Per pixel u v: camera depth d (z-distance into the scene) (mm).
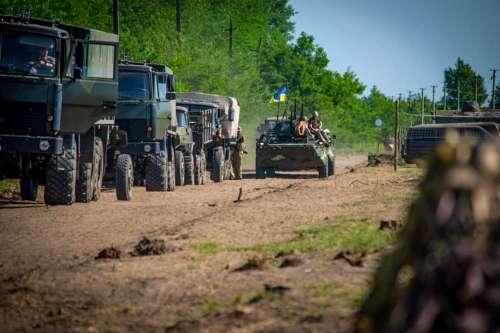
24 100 49781
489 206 7164
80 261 28125
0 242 33531
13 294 22078
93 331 18016
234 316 18594
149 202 54875
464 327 6949
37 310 20250
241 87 187250
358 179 75062
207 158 94062
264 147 93875
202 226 36750
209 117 94312
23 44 50281
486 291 7012
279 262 25797
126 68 67250
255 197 56500
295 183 76938
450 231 7145
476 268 7023
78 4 174250
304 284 21719
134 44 155250
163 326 18234
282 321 17859
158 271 24969
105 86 51969
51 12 128750
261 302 19766
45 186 51125
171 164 70250
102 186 73375
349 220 37469
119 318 19156
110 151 64688
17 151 49688
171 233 34750
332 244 29078
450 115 133375
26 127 50062
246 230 35031
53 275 24859
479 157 7227
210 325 17938
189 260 26984
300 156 93188
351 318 17734
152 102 67438
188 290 21969
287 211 43250
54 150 49625
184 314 19219
